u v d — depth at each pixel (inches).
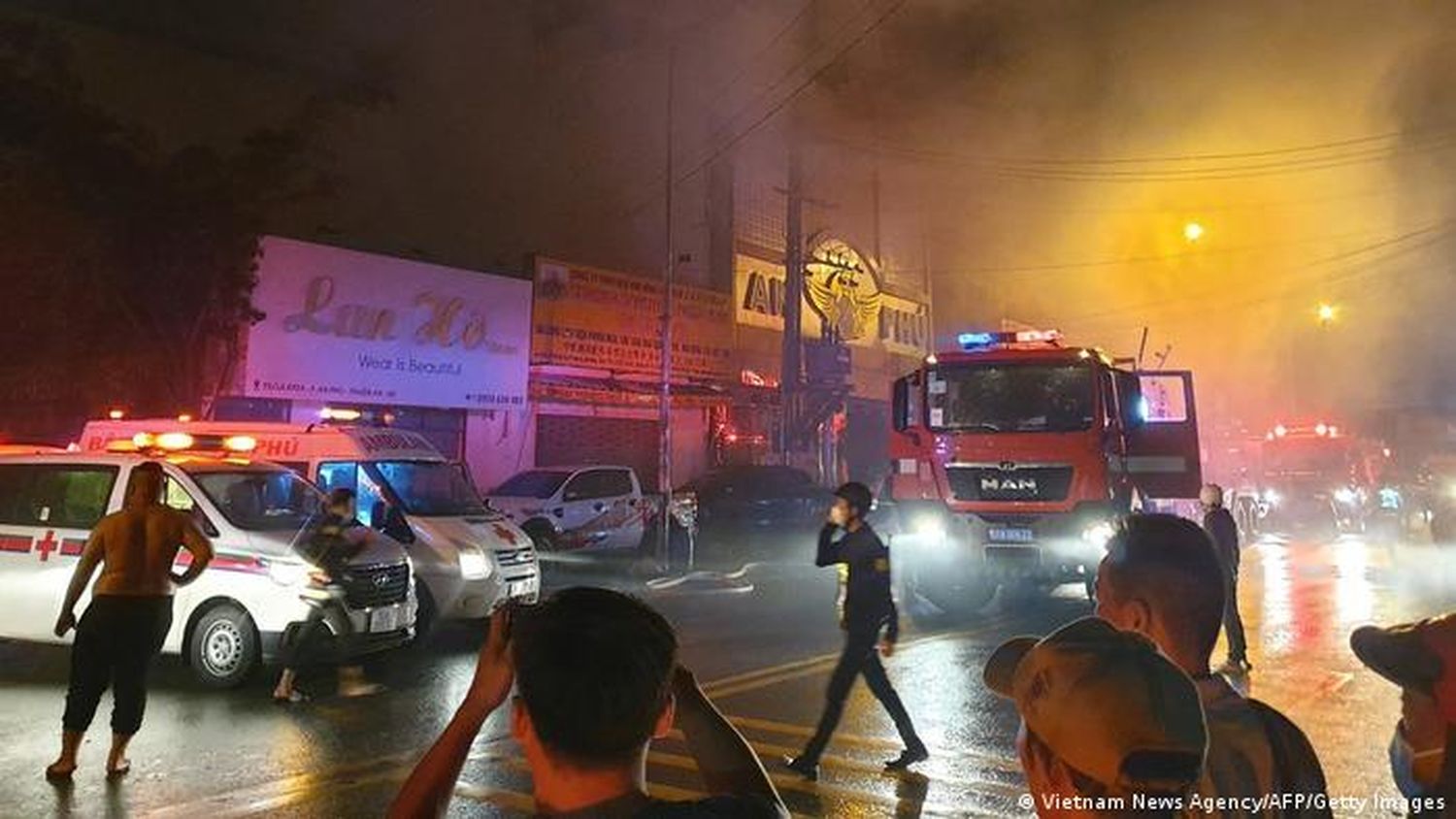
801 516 860.0
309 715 295.4
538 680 59.6
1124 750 58.7
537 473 713.0
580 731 58.6
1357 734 271.9
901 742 266.2
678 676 73.2
